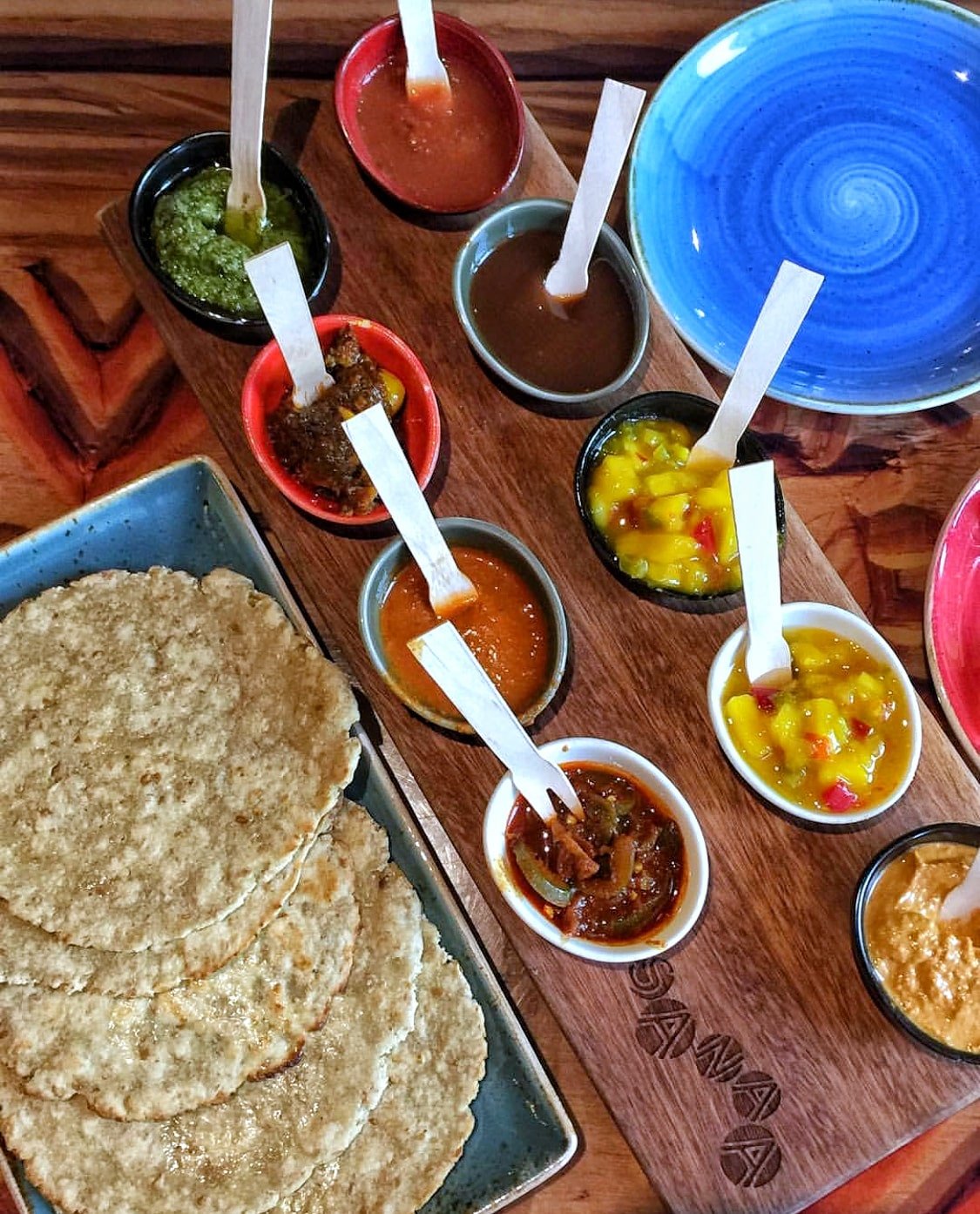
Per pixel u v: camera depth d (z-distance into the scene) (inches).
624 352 20.2
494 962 18.8
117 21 21.8
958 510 19.5
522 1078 17.7
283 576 20.0
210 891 17.3
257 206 19.9
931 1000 17.5
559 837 18.0
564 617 18.6
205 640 18.8
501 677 18.9
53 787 17.9
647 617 19.6
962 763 19.0
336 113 20.5
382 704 19.1
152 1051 17.1
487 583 19.2
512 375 19.6
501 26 22.2
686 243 21.4
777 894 18.5
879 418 20.9
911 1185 18.3
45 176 21.3
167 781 18.0
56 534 19.1
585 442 19.3
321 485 19.2
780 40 21.9
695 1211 17.4
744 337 20.8
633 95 16.9
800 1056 17.9
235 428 20.1
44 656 18.6
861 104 22.1
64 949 17.3
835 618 18.8
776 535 17.5
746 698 18.6
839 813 18.1
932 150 21.9
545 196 21.2
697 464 19.4
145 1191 16.8
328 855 18.0
